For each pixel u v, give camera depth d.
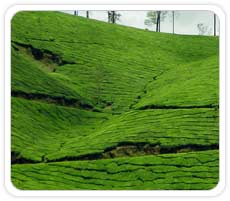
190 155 79.31
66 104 119.50
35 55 142.38
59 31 159.88
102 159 82.00
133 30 186.88
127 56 159.75
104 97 129.25
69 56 146.75
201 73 131.00
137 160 79.44
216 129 87.50
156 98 112.81
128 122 98.06
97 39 165.12
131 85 139.12
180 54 175.88
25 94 112.75
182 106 100.75
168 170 76.00
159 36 187.62
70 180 75.69
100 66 146.12
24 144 92.25
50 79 126.00
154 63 159.50
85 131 106.12
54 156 85.69
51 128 105.12
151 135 87.44
